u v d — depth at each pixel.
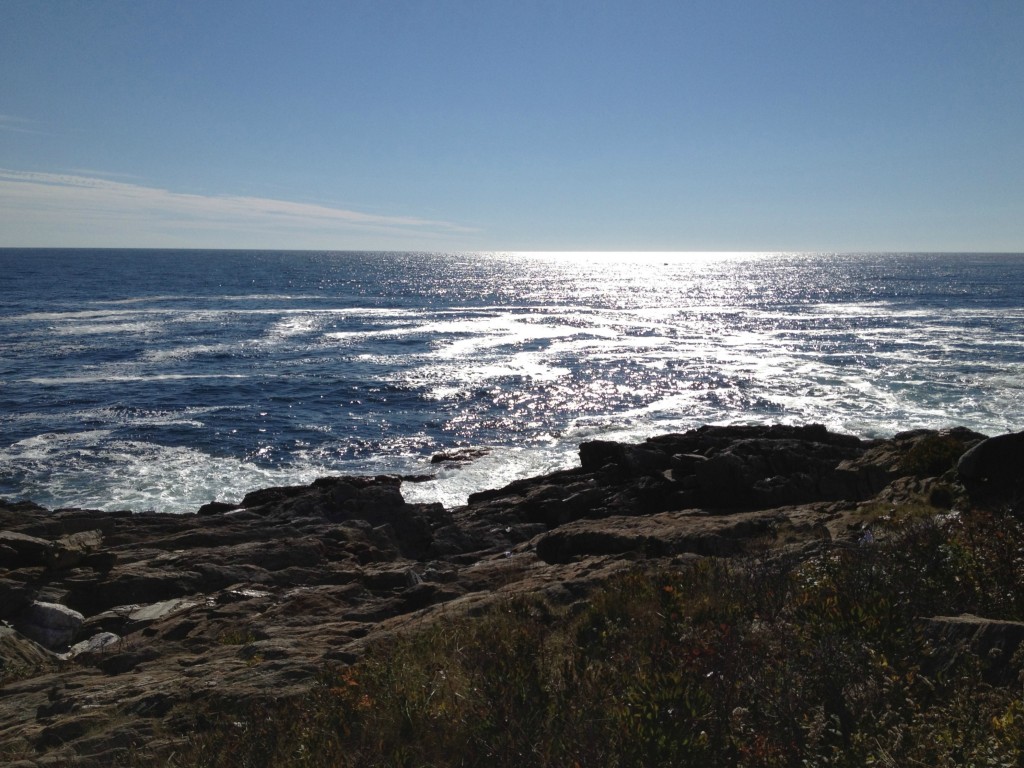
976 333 68.38
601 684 5.46
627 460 21.97
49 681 9.02
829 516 14.48
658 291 142.38
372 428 37.38
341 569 15.45
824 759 4.03
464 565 16.36
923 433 20.39
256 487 28.23
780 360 54.53
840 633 5.49
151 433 35.16
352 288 141.88
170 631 11.08
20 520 17.50
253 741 5.61
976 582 6.48
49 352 57.31
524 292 139.62
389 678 6.25
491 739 4.85
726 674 5.09
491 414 40.12
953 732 3.98
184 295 114.75
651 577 8.61
